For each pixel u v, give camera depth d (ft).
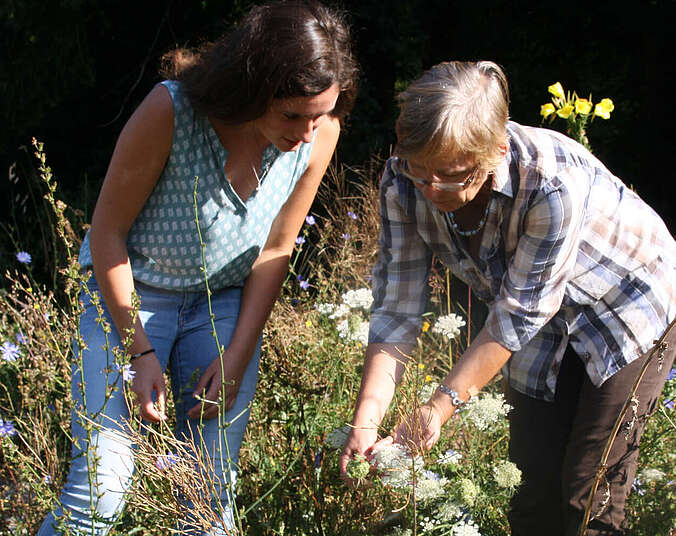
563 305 7.34
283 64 6.08
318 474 7.98
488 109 5.95
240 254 7.48
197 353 7.59
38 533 7.13
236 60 6.20
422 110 5.87
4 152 21.21
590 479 7.33
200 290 7.63
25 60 20.27
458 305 12.84
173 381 7.80
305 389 8.51
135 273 7.47
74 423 7.18
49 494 6.70
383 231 7.52
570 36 25.03
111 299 7.01
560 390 7.77
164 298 7.55
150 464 6.43
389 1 23.84
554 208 6.41
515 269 6.72
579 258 7.13
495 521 8.45
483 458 8.42
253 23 6.25
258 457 8.97
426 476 6.99
